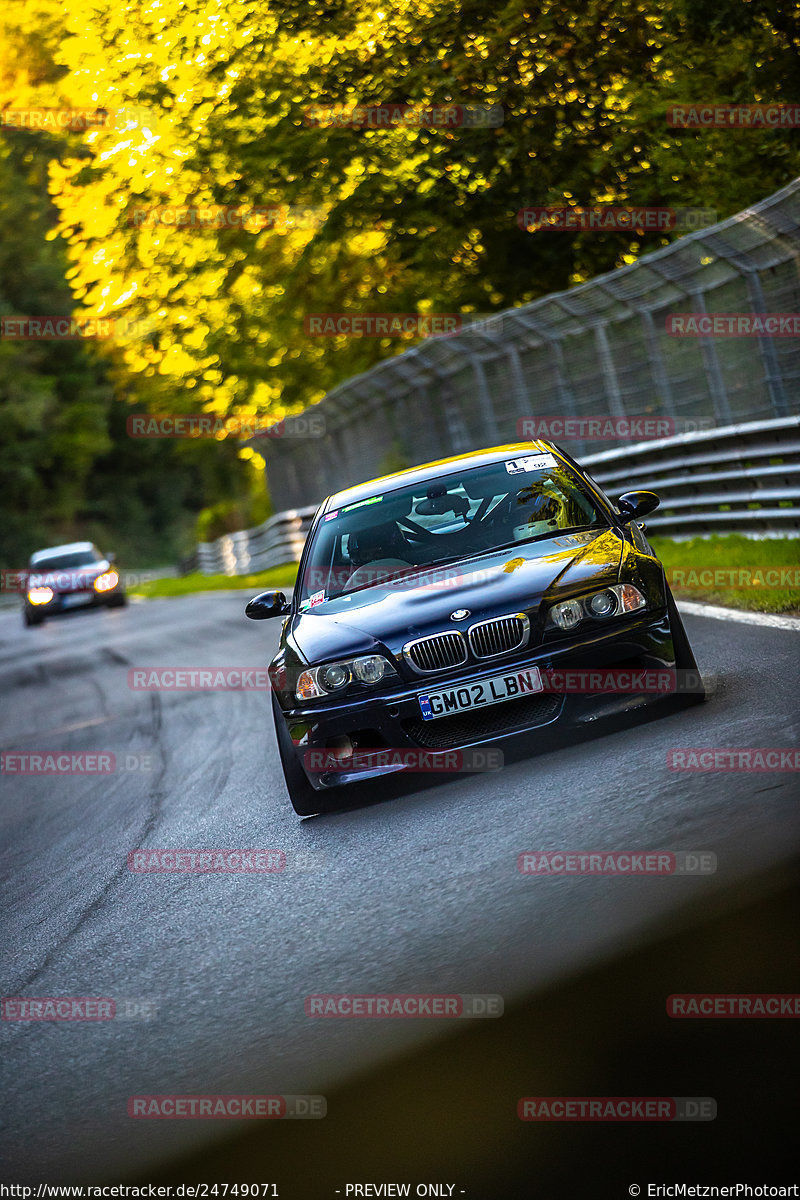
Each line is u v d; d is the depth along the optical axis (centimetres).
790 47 3119
